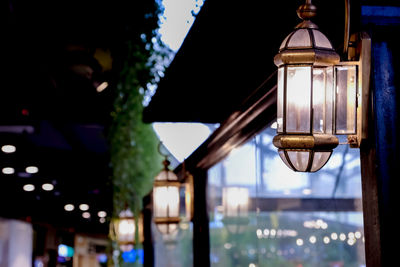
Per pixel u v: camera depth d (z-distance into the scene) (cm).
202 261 546
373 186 194
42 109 967
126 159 777
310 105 192
